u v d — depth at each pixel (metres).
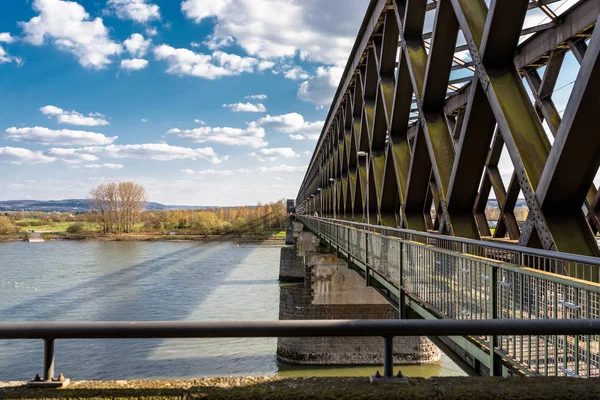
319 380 3.33
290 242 87.81
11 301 39.59
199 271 61.53
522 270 4.65
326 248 28.42
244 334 3.18
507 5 6.60
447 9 9.34
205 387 3.26
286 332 3.17
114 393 3.21
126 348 26.11
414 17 11.76
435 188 20.55
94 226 149.88
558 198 5.86
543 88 13.12
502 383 3.18
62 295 42.47
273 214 173.62
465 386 3.15
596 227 11.70
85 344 26.72
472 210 9.21
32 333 3.26
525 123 6.56
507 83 6.99
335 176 31.66
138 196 145.62
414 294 8.33
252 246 112.69
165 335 3.19
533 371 4.34
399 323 3.19
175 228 155.50
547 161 5.79
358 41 19.27
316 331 3.18
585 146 5.36
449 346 6.82
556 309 4.15
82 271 60.50
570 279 3.97
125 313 35.31
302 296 25.70
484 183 17.16
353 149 22.97
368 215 17.81
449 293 6.63
